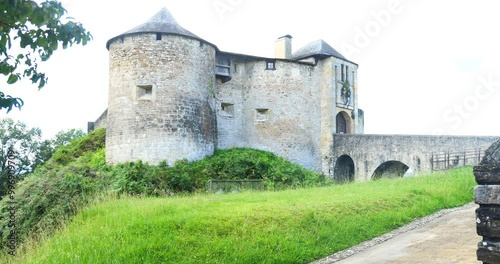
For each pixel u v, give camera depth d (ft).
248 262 34.88
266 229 40.34
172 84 98.48
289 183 99.25
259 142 119.85
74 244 38.42
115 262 33.58
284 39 135.95
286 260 35.83
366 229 42.55
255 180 90.17
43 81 21.74
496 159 14.51
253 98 120.98
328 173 124.36
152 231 39.01
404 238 39.65
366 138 116.98
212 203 50.60
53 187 63.67
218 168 96.53
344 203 48.80
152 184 82.58
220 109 116.88
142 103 97.40
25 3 19.17
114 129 99.25
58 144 175.11
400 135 108.68
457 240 36.60
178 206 48.06
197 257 35.12
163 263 34.12
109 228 40.75
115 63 100.94
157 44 98.99
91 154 111.86
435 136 101.14
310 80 127.34
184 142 97.76
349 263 33.96
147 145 95.86
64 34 20.49
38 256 38.06
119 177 82.38
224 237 38.70
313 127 126.31
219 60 116.57
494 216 14.35
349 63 134.41
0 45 20.51
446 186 58.70
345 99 131.03
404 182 65.92
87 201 59.11
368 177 115.75
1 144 165.58
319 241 39.58
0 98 20.66
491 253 14.39
